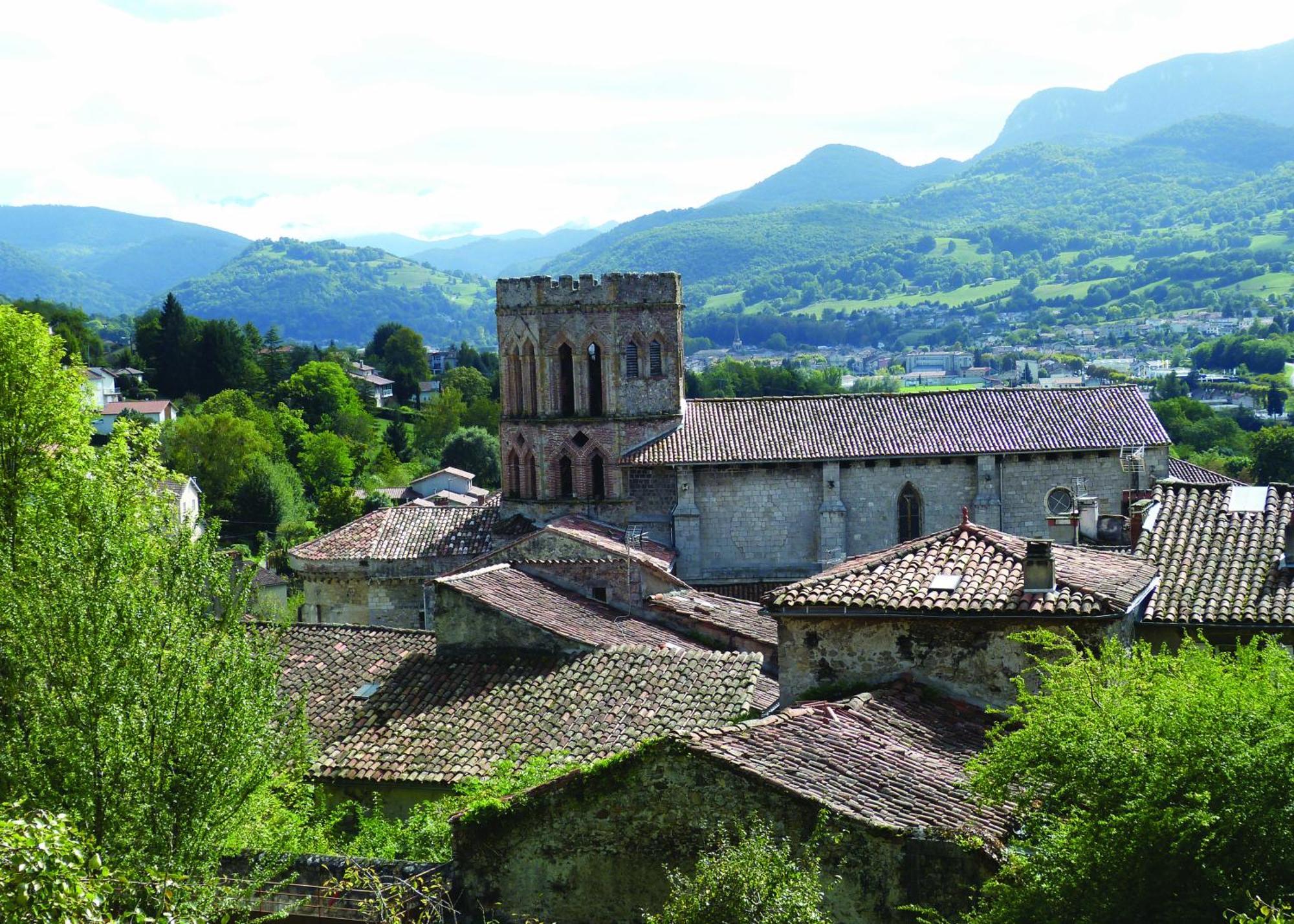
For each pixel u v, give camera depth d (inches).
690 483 3132.4
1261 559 1579.7
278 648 1510.8
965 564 1471.5
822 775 1074.7
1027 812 988.6
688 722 1631.4
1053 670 1149.7
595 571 2309.3
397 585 3080.7
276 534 5797.2
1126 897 859.4
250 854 1202.6
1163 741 903.7
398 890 1079.0
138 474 2047.2
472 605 1877.5
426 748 1664.6
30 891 786.2
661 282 3166.8
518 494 3250.5
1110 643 1149.1
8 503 1825.8
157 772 1130.0
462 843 1099.9
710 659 1753.2
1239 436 7706.7
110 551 1207.6
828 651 1434.5
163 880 1003.3
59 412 1974.7
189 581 1219.2
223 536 5831.7
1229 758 868.0
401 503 6259.8
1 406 1918.1
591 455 3184.1
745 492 3139.8
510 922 1082.1
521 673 1801.2
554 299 3161.9
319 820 1567.4
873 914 996.6
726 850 951.6
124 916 912.3
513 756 1615.4
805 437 3139.8
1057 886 885.2
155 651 1160.8
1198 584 1556.3
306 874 1155.3
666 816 1056.2
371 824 1508.4
